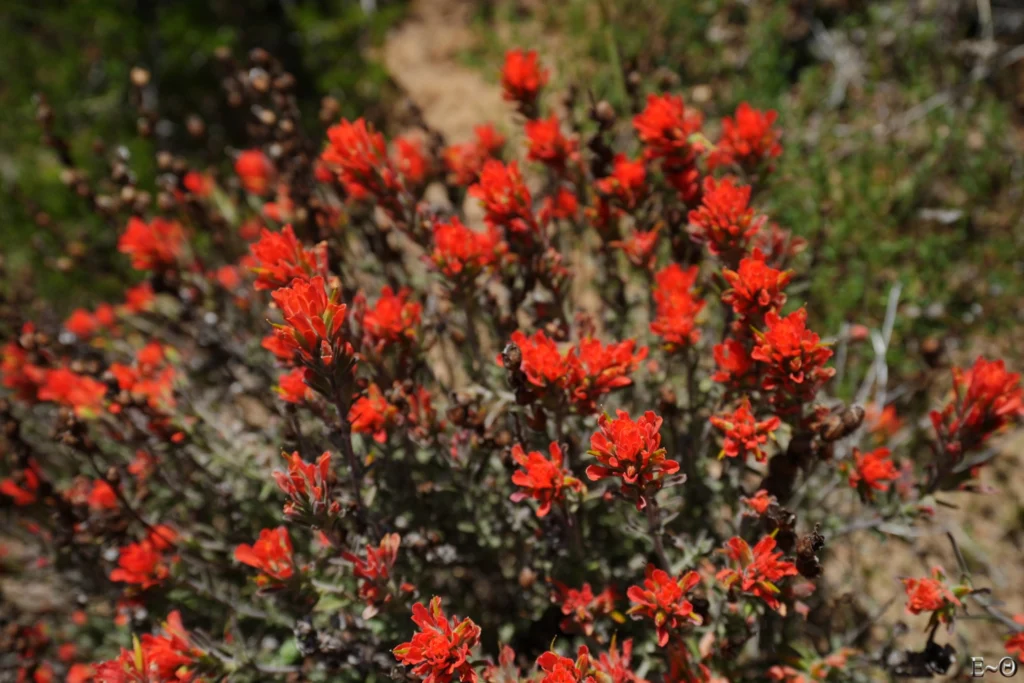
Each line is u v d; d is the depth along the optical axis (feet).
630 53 3.70
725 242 2.05
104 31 4.12
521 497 1.97
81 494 2.50
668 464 1.86
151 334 3.02
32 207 3.09
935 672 2.11
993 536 2.74
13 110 4.03
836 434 1.99
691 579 1.96
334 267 2.43
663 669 2.23
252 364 2.74
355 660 2.14
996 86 3.62
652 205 2.34
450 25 4.32
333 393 1.96
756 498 2.03
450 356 2.86
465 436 2.21
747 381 2.08
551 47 4.01
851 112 3.57
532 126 2.29
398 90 4.10
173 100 4.17
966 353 3.02
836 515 2.56
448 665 1.85
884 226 3.18
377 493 2.42
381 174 2.18
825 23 3.88
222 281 2.79
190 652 2.04
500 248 2.22
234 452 2.53
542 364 1.96
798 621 2.44
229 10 4.29
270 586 2.03
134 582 2.27
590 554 2.34
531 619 2.35
